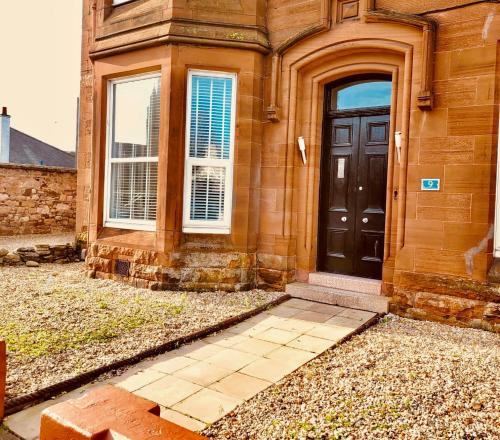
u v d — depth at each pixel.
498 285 5.13
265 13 6.99
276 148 6.87
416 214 5.65
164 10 6.86
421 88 5.50
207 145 7.09
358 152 6.73
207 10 6.80
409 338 4.86
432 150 5.54
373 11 5.93
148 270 6.93
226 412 3.23
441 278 5.48
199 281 6.82
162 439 1.46
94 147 7.77
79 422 1.56
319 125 6.84
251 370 4.02
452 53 5.41
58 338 4.59
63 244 9.59
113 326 5.02
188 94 6.98
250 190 6.93
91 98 9.30
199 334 4.89
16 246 9.41
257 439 2.85
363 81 6.75
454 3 5.41
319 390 3.55
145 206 7.40
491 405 3.25
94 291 6.64
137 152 7.51
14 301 5.92
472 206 5.30
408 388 3.54
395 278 5.81
